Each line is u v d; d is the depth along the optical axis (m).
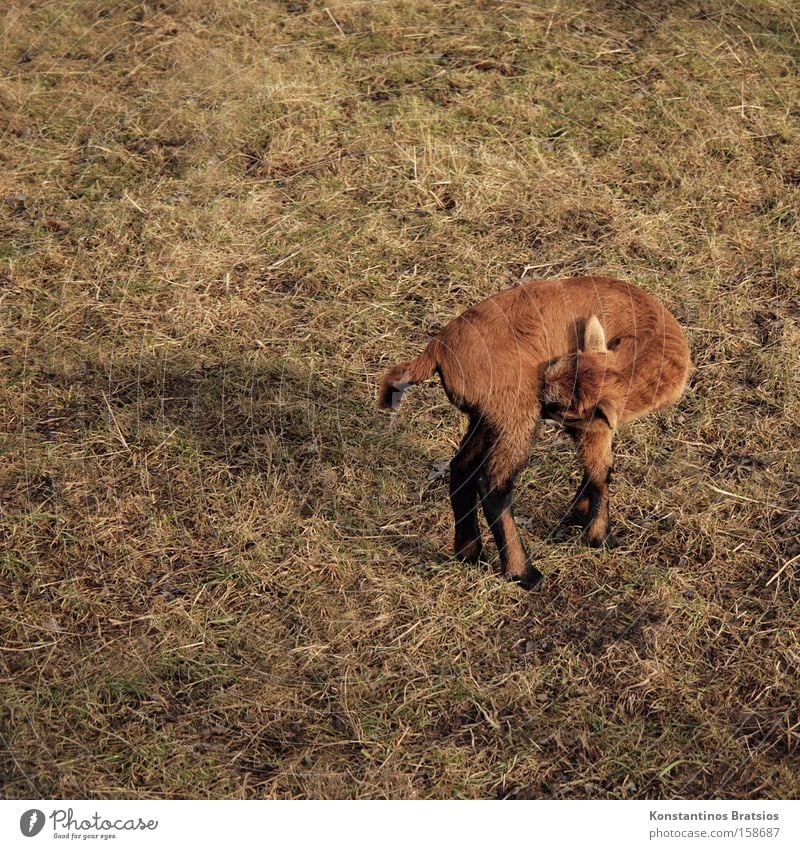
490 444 4.23
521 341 4.22
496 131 7.29
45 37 8.31
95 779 3.83
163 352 5.81
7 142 7.29
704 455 5.13
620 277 6.13
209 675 4.23
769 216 6.57
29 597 4.54
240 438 5.32
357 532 4.86
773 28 8.24
